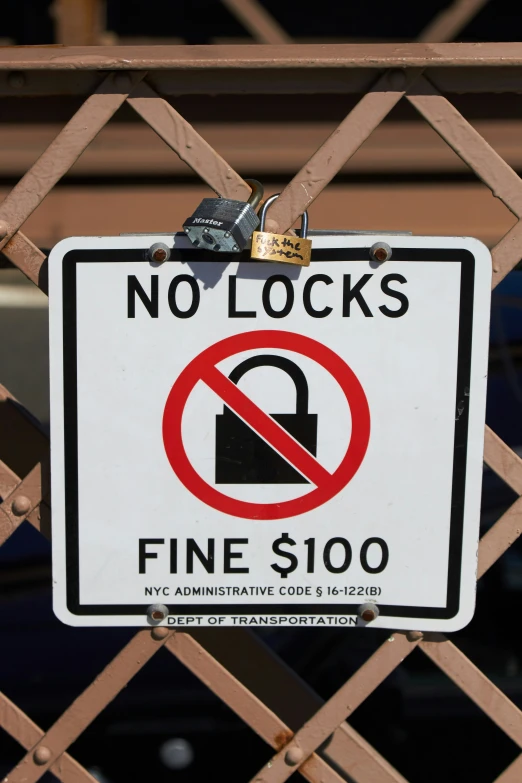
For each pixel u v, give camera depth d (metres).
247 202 1.47
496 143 2.10
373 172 2.29
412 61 1.44
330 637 3.13
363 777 1.74
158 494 1.56
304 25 3.92
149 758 2.85
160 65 1.44
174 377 1.53
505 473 1.60
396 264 1.49
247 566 1.58
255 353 1.52
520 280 3.50
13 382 3.64
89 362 1.52
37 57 1.45
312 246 1.49
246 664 1.94
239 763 2.86
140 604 1.59
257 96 2.13
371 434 1.54
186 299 1.50
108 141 2.24
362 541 1.57
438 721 3.10
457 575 1.58
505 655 3.29
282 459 1.55
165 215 2.30
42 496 1.63
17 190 1.53
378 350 1.52
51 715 2.88
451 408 1.53
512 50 1.45
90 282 1.49
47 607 3.26
